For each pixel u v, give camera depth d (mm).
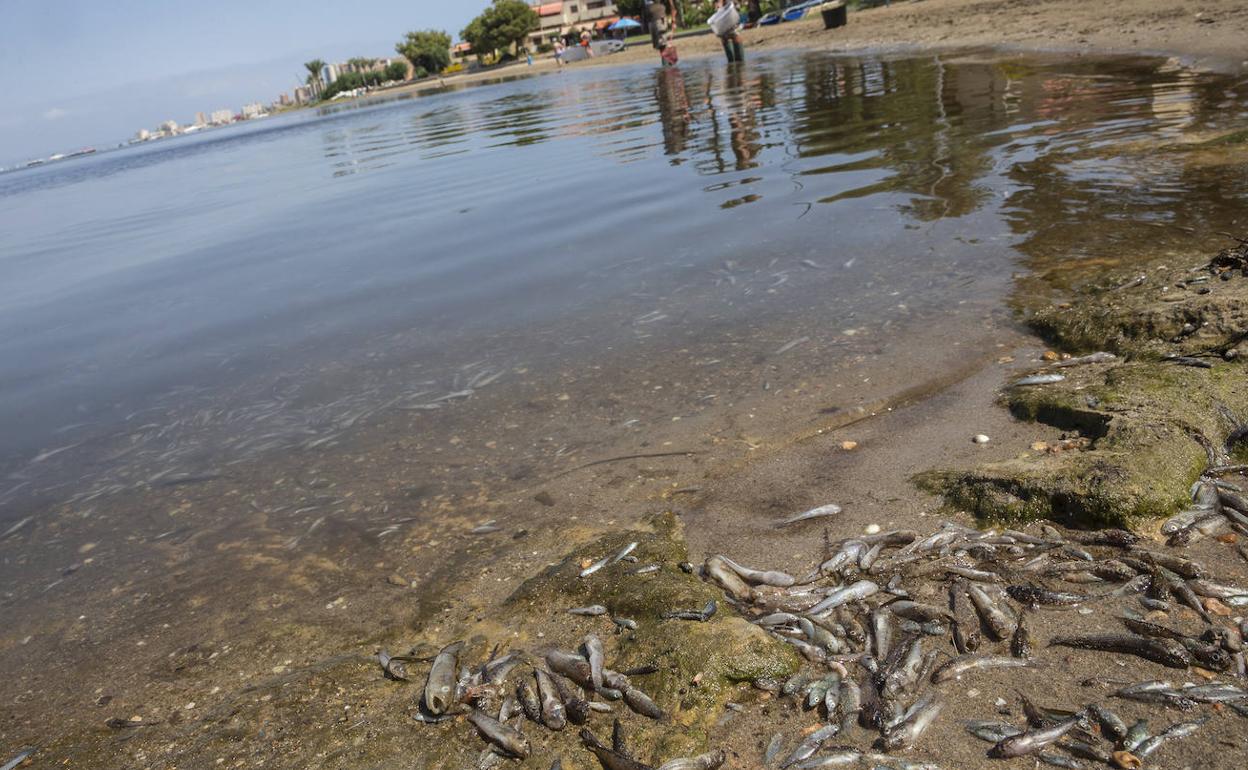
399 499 5445
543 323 7945
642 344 7160
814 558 4176
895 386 5809
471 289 9219
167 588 4859
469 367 7223
